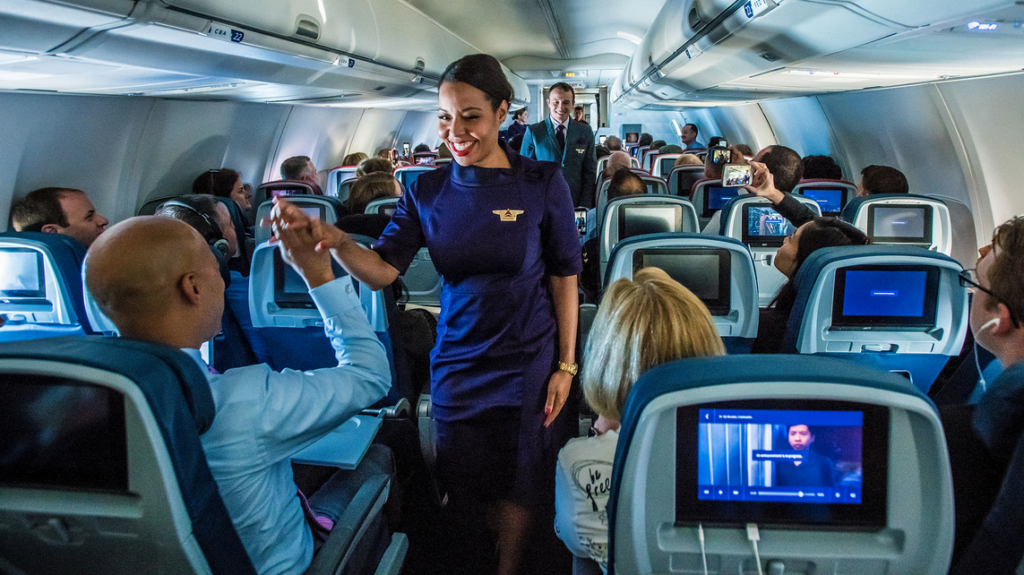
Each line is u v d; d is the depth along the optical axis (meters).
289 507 1.23
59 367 0.83
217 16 2.95
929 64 3.46
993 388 0.98
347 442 1.48
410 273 3.88
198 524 0.94
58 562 0.99
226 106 6.31
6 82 3.34
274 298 2.37
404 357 2.40
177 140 5.86
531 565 2.10
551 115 5.01
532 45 11.99
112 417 0.85
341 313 1.27
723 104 10.60
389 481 1.68
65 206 3.12
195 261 1.03
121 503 0.90
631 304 1.18
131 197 5.42
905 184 4.16
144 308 1.00
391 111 11.45
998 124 4.41
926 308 2.03
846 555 0.87
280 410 1.10
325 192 10.07
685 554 0.89
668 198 3.67
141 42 2.76
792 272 2.53
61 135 4.43
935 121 5.01
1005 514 0.87
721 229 3.96
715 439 0.85
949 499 0.83
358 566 1.54
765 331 2.47
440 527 2.37
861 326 2.07
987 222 4.84
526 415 1.71
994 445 0.99
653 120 19.48
